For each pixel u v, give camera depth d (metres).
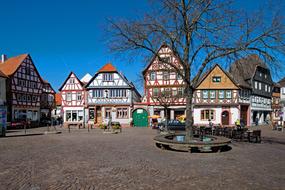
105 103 40.84
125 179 7.27
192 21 13.66
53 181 7.04
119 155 11.36
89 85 41.31
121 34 13.90
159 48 14.46
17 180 7.13
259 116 48.75
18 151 12.46
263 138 21.28
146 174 7.86
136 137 20.67
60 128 36.53
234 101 39.97
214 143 11.88
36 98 48.03
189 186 6.64
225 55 13.61
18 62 44.22
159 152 12.34
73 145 14.98
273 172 8.34
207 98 40.34
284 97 49.94
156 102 39.34
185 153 12.12
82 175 7.70
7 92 41.53
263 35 13.05
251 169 8.75
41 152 12.15
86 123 41.16
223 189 6.44
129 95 40.62
